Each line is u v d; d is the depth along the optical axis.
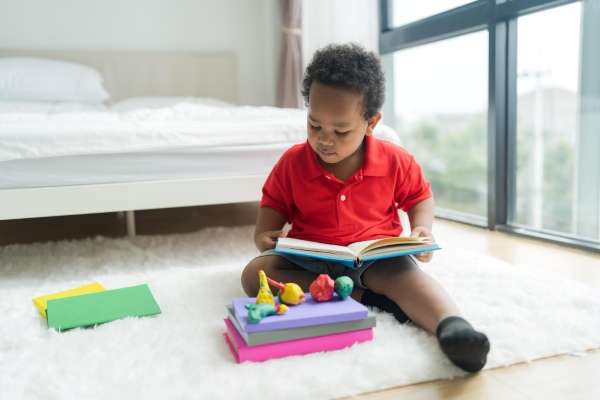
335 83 1.00
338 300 0.94
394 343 0.89
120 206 1.55
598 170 1.72
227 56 3.16
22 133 1.45
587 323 0.98
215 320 1.03
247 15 3.21
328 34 2.83
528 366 0.86
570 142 1.82
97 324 1.02
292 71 2.88
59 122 1.60
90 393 0.76
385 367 0.81
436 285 0.95
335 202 1.11
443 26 2.27
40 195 1.47
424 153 2.86
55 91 2.48
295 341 0.86
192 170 1.61
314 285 0.93
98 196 1.52
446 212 2.36
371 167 1.12
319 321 0.86
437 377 0.81
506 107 1.98
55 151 1.46
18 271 1.46
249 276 1.09
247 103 3.27
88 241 1.78
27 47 2.86
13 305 1.15
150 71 3.04
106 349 0.90
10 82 2.40
